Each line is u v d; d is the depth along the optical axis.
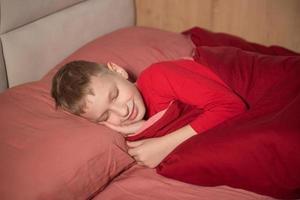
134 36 1.57
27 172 0.95
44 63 1.46
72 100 1.07
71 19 1.53
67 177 0.96
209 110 1.09
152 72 1.15
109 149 1.03
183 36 1.64
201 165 0.99
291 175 0.93
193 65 1.20
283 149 0.91
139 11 1.93
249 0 1.63
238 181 0.99
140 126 1.15
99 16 1.66
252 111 1.10
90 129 1.04
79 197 1.00
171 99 1.16
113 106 1.08
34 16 1.39
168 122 1.15
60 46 1.51
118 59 1.41
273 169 0.94
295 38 1.61
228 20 1.72
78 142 1.00
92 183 1.01
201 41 1.63
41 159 0.96
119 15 1.77
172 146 1.09
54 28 1.47
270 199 0.98
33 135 1.02
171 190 1.02
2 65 1.32
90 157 1.00
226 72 1.17
